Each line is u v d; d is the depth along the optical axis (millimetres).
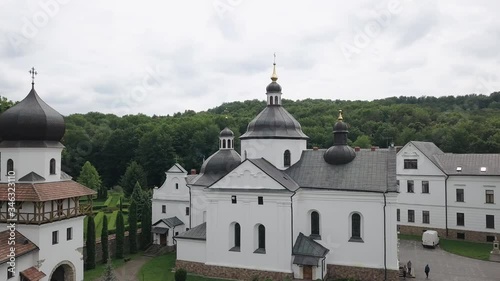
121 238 60219
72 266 44438
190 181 67625
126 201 112938
